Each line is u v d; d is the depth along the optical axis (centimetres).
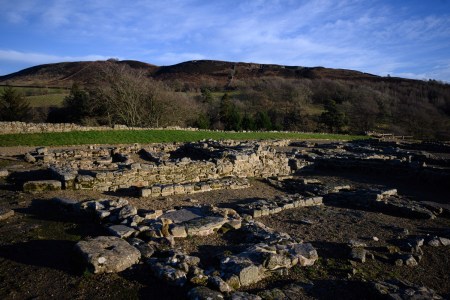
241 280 605
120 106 4384
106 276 614
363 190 1442
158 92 4541
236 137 3738
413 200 1396
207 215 955
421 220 1138
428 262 779
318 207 1238
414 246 834
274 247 736
